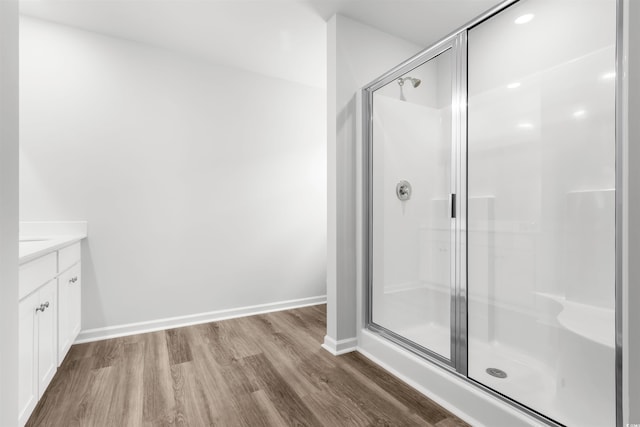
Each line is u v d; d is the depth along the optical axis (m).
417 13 2.12
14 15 0.69
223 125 2.75
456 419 1.41
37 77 2.12
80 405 1.49
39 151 2.12
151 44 2.47
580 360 1.39
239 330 2.48
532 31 1.80
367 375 1.80
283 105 3.04
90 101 2.26
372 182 2.14
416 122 1.95
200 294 2.66
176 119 2.56
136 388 1.64
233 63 2.76
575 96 1.63
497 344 1.72
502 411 1.29
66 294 1.79
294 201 3.09
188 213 2.61
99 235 2.29
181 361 1.94
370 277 2.13
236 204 2.81
